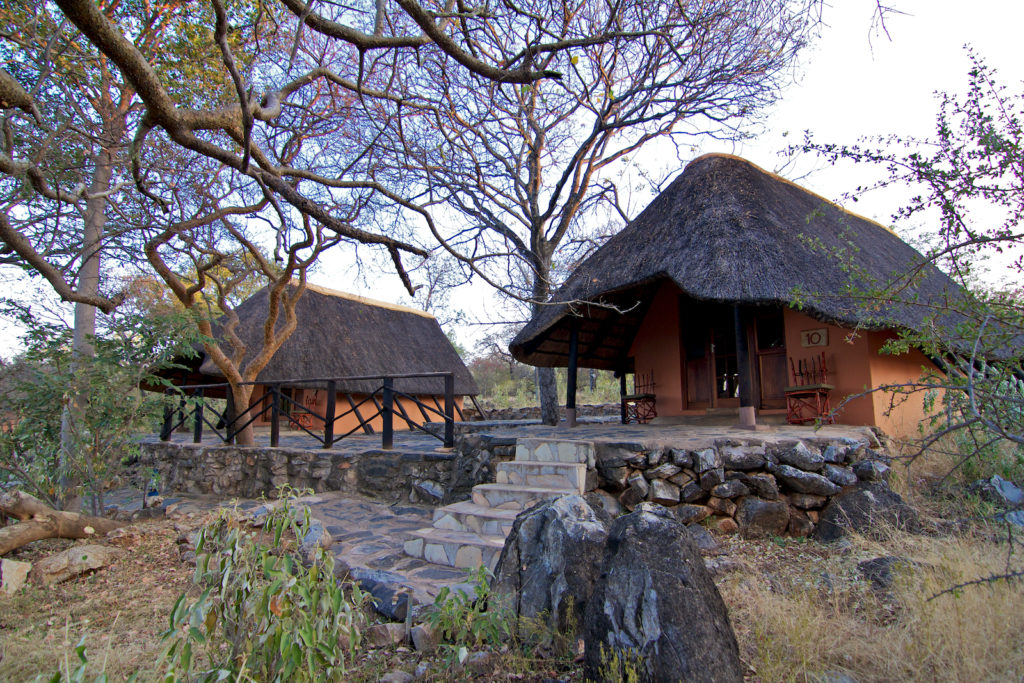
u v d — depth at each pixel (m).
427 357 16.48
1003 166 2.98
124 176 5.74
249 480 8.00
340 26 3.74
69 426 6.03
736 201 7.00
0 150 3.74
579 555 3.24
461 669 2.90
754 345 7.93
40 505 5.44
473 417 17.30
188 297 7.04
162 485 8.96
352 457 7.18
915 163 3.23
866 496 4.63
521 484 5.18
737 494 4.89
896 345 3.58
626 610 2.57
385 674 2.92
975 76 3.06
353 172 7.89
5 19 4.92
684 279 6.09
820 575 3.79
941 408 7.17
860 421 6.70
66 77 5.87
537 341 8.92
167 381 6.44
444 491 6.44
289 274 7.23
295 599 2.21
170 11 5.71
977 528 4.22
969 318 3.37
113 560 5.12
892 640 2.79
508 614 3.23
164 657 2.19
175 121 2.97
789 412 6.85
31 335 5.76
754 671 2.71
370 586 3.88
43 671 3.02
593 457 5.11
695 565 2.66
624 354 9.98
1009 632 2.73
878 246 8.96
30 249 4.06
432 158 8.92
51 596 4.30
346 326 14.59
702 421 8.16
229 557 2.25
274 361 11.99
